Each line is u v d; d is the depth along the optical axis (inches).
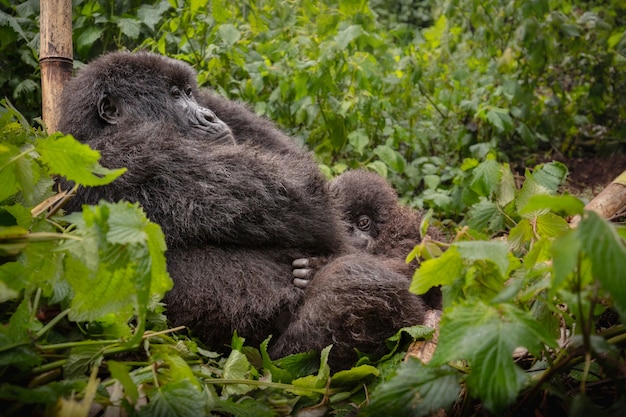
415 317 170.9
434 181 328.2
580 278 110.7
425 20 551.8
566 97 402.0
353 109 324.5
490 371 107.1
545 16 382.3
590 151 397.4
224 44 316.8
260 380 157.8
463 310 114.0
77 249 116.6
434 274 128.3
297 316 181.8
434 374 120.1
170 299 180.1
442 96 368.2
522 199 186.9
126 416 123.9
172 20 305.3
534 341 107.9
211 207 188.7
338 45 313.9
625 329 129.3
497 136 366.9
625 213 201.3
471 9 404.8
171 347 148.0
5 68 301.9
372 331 167.0
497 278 128.2
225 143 233.8
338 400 148.9
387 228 258.1
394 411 118.0
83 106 217.0
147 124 207.6
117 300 120.6
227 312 179.2
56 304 151.6
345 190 264.1
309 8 362.9
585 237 100.5
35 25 300.4
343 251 210.8
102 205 117.1
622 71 395.2
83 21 307.3
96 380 120.2
